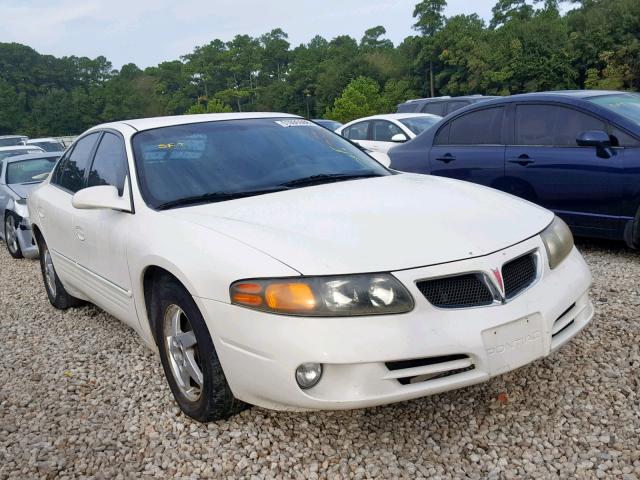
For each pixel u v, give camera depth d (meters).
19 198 8.45
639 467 2.48
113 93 160.50
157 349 3.41
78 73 184.62
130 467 2.78
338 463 2.68
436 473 2.55
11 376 3.98
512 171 6.11
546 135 5.92
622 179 5.27
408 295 2.49
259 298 2.54
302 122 4.34
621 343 3.61
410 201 3.14
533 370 3.35
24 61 171.88
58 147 23.72
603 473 2.46
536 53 74.62
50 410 3.42
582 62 71.81
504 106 6.32
